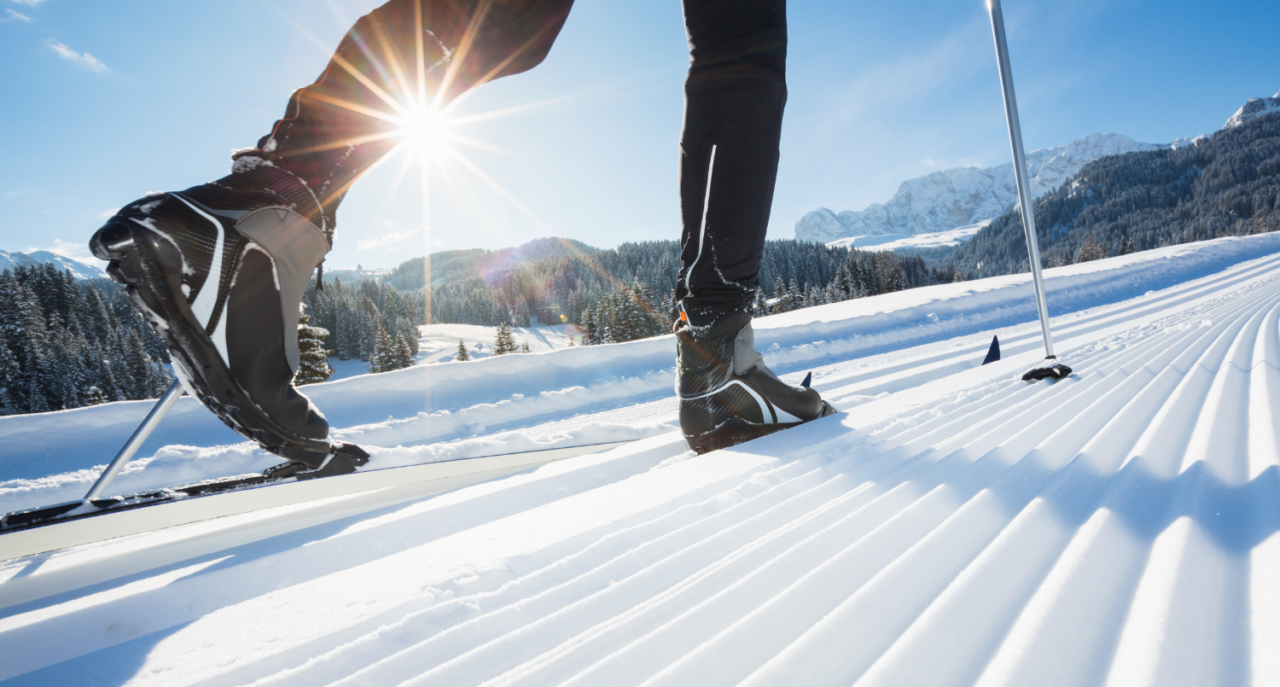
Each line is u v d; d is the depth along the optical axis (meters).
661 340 6.07
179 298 0.72
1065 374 1.57
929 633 0.42
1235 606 0.42
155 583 0.68
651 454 1.23
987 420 1.14
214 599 0.65
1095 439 0.94
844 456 0.95
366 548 0.79
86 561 0.76
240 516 0.94
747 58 1.01
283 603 0.58
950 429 1.09
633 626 0.48
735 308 1.17
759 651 0.43
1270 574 0.46
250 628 0.53
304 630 0.53
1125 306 8.01
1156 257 14.16
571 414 4.41
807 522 0.66
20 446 3.17
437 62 0.88
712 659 0.42
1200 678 0.35
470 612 0.54
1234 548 0.51
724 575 0.55
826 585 0.51
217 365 0.78
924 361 3.97
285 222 0.79
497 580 0.61
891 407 1.35
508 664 0.46
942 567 0.53
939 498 0.71
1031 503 0.66
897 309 8.11
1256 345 1.96
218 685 0.46
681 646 0.45
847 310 9.12
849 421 1.23
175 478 2.46
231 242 0.73
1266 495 0.62
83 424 3.42
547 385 5.00
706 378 1.20
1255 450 0.82
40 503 2.65
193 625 0.54
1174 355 1.86
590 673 0.42
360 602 0.57
